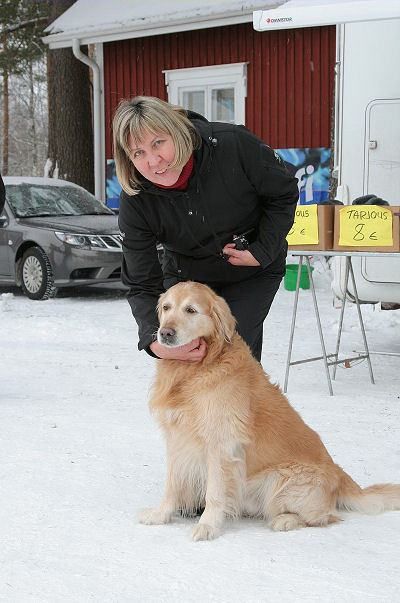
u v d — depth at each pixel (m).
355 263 7.10
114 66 16.81
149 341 3.63
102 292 12.32
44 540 3.24
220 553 3.09
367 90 7.09
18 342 8.31
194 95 16.08
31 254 11.40
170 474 3.48
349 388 6.25
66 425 5.09
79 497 3.78
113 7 15.99
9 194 12.09
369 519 3.49
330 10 6.06
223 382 3.30
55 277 11.22
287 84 14.82
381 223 5.91
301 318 9.45
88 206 12.63
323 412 5.46
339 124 7.32
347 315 9.58
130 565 2.98
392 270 6.97
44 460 4.35
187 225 3.79
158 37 16.17
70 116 17.42
